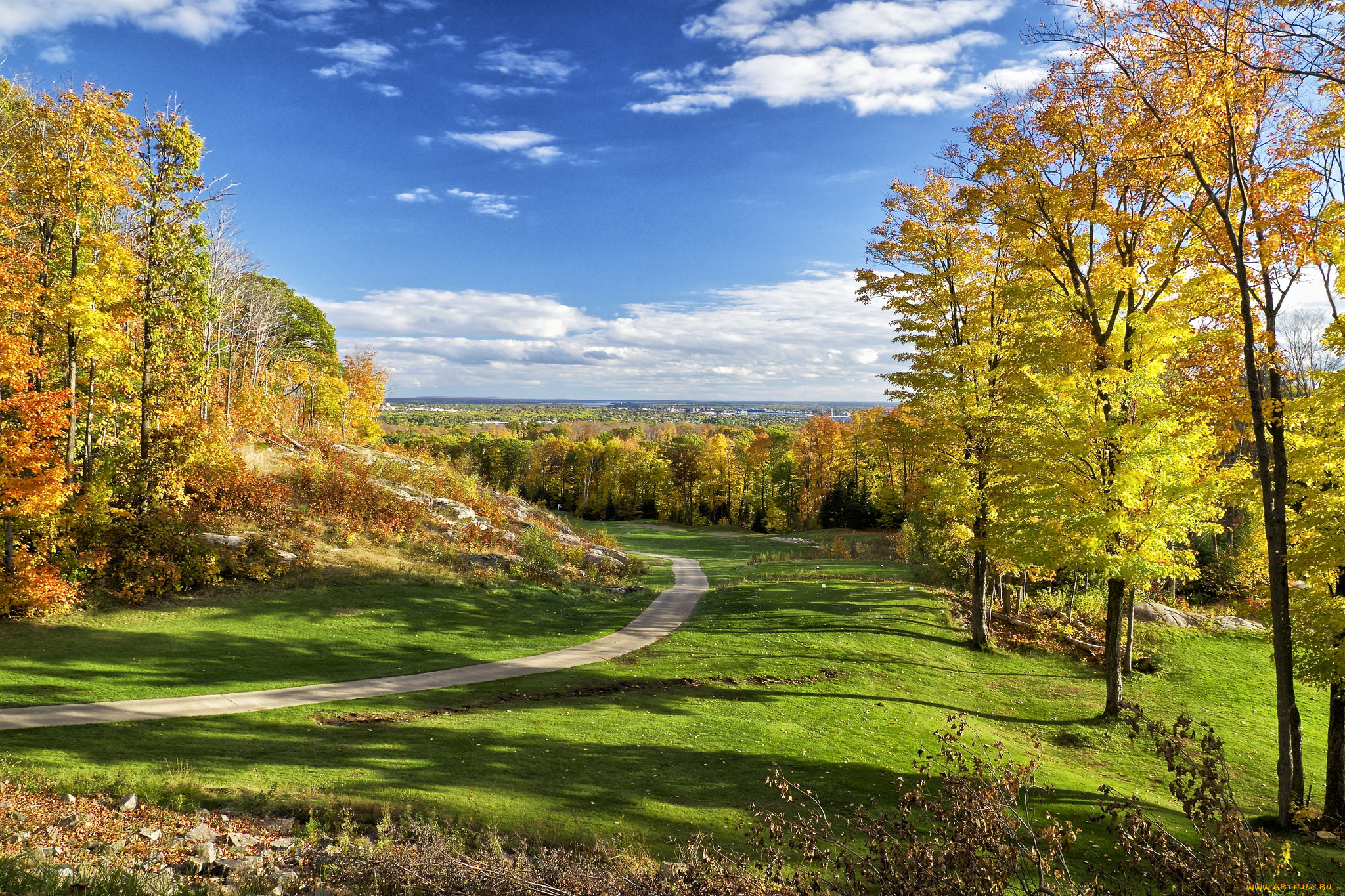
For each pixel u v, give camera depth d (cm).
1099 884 612
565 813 1120
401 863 828
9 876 617
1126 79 1559
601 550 4484
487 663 2208
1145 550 1853
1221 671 2497
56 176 2261
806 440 7900
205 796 1088
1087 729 1909
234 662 1964
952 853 518
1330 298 1366
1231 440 1775
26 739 1298
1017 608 3084
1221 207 1382
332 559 2883
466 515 3866
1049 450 1897
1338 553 1316
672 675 2145
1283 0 1151
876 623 2706
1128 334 1894
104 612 2186
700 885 647
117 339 2348
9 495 1984
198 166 2709
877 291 2464
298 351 6475
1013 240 2312
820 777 1366
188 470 2781
